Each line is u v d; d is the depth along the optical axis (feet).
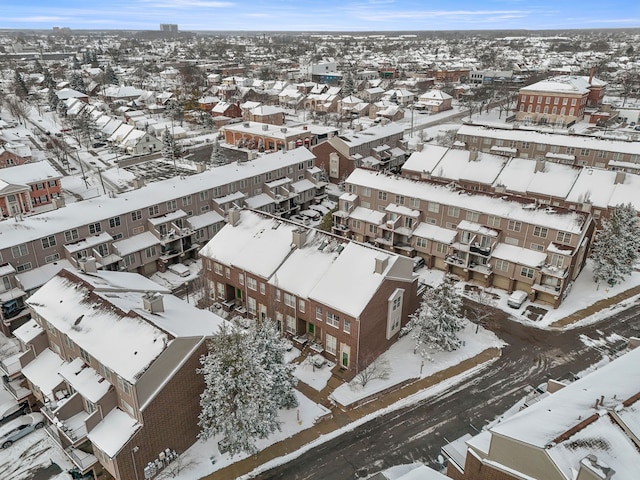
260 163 255.91
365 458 113.70
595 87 521.65
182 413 111.24
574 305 178.81
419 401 132.16
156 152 388.57
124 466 100.83
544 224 177.68
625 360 104.88
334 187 307.78
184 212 211.82
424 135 420.77
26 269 169.37
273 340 119.44
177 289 191.93
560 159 303.48
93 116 470.39
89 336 111.75
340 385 138.72
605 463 71.56
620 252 183.52
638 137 395.14
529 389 135.85
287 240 168.14
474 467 88.89
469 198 199.41
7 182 254.68
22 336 128.57
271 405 108.37
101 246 185.78
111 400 107.24
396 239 215.10
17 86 619.26
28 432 121.19
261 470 110.63
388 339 153.99
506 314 173.58
